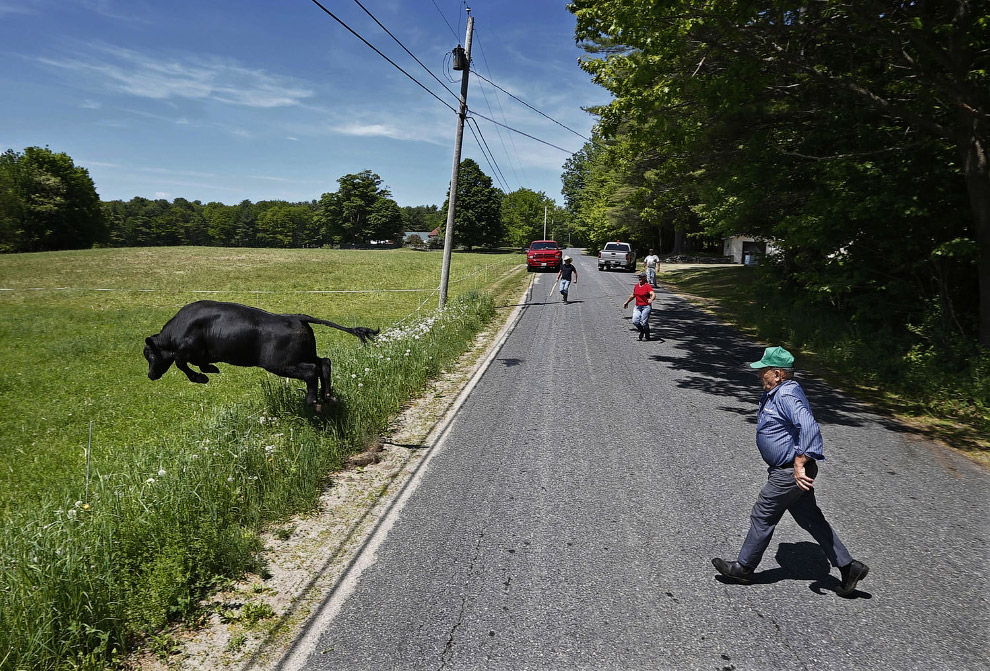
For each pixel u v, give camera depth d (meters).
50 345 15.09
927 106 10.48
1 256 48.59
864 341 11.27
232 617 3.71
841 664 3.28
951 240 10.20
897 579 4.12
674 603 3.84
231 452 5.38
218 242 172.62
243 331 6.15
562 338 13.93
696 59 10.92
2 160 89.12
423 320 14.05
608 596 3.91
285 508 5.09
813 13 10.34
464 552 4.48
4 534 4.02
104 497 4.41
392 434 7.29
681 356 11.93
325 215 112.25
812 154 12.73
